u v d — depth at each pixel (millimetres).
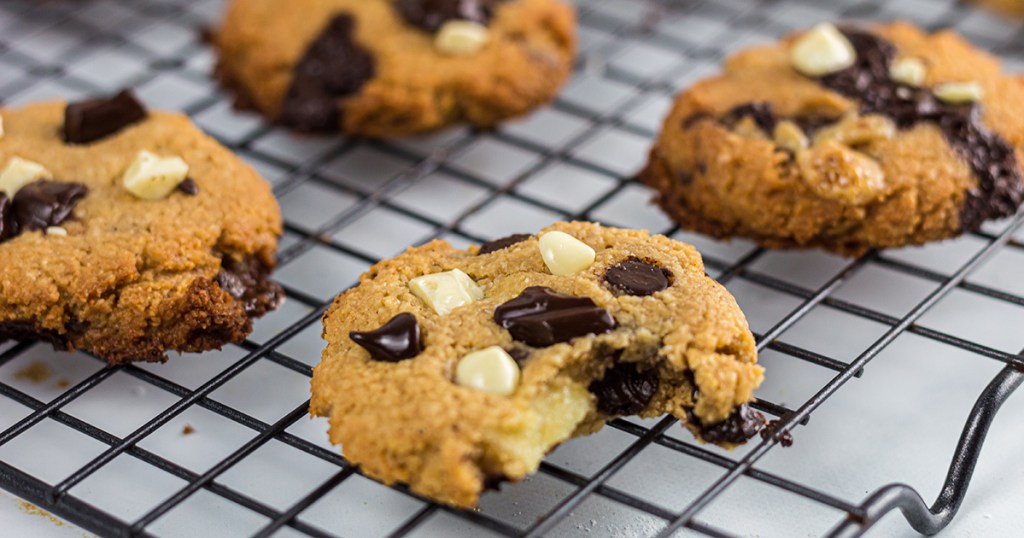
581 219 413
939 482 361
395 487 348
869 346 383
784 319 372
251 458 368
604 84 472
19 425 356
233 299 378
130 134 403
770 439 344
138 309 368
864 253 395
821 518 356
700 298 354
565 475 343
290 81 437
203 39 473
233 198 390
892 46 424
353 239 421
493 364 339
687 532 352
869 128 397
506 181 438
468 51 436
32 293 366
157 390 380
